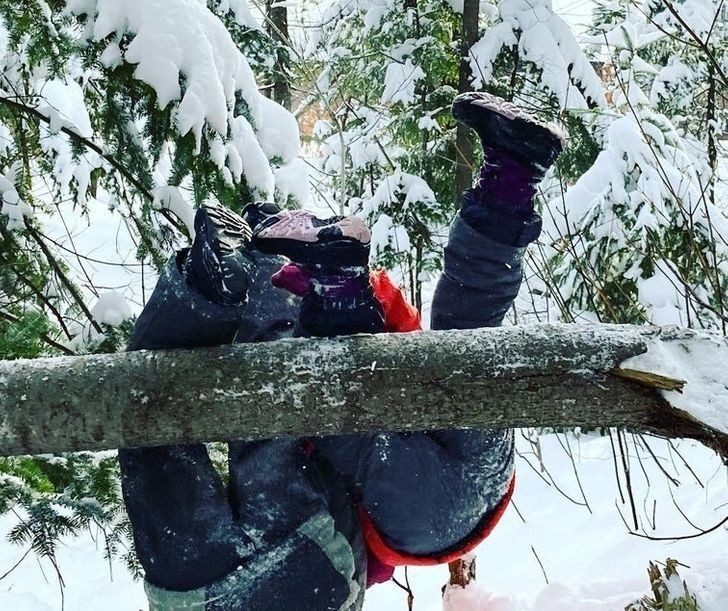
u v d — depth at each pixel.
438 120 7.71
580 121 6.84
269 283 1.68
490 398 1.41
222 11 5.30
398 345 1.44
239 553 1.46
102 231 9.89
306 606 1.45
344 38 8.30
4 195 3.13
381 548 1.60
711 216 5.34
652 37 7.75
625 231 5.52
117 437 1.44
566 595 3.46
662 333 1.44
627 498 5.50
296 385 1.41
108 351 3.11
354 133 8.49
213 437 1.44
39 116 3.10
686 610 2.86
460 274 1.49
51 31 2.84
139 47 2.77
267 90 8.53
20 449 1.47
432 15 7.47
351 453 1.56
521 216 1.45
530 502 5.66
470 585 3.44
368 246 1.40
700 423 1.34
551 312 6.05
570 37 7.02
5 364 1.49
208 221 1.36
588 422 1.43
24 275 3.18
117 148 3.05
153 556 1.47
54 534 2.44
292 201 3.41
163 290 1.43
